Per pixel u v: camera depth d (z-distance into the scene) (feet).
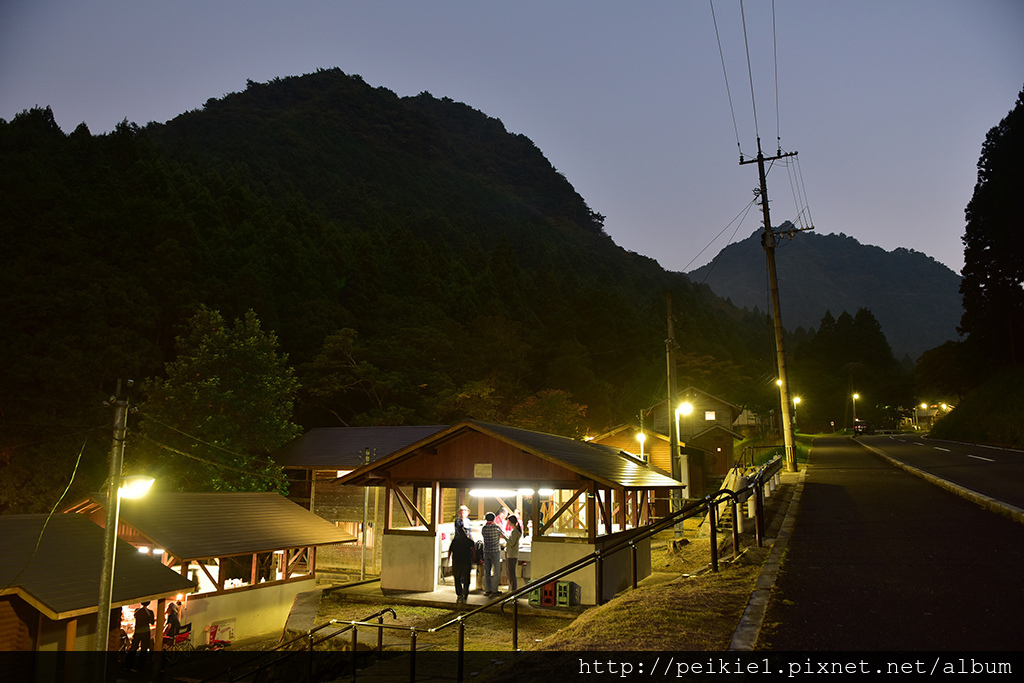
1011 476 62.64
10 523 53.52
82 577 49.60
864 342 397.80
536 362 239.09
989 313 156.35
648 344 281.95
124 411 41.73
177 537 60.08
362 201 548.31
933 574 26.40
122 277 146.41
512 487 48.44
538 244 628.28
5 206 164.25
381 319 205.77
